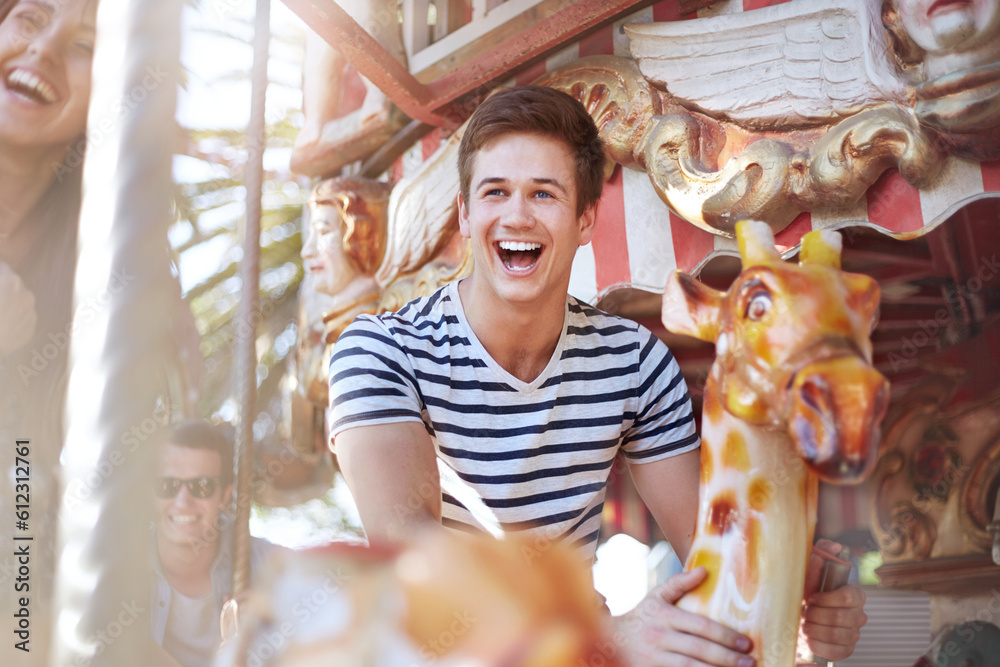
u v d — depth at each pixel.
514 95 1.28
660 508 1.42
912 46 1.50
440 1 2.41
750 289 0.86
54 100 1.92
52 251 1.91
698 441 1.44
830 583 1.17
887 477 2.04
